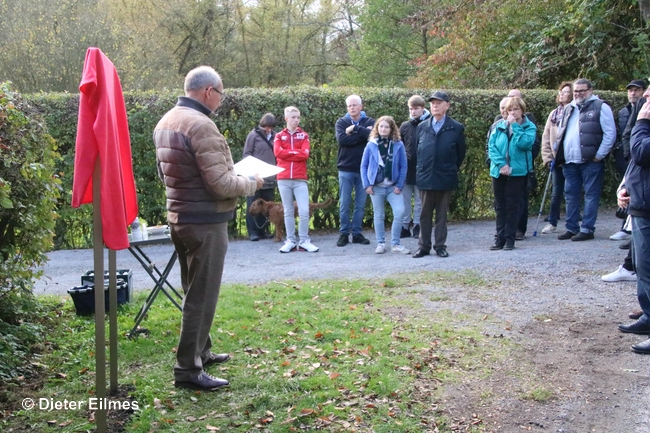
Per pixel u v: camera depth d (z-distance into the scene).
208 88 3.86
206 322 3.98
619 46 14.77
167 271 5.06
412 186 9.39
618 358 4.44
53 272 7.74
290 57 27.33
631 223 4.83
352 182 8.95
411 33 23.77
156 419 3.61
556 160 8.61
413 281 6.55
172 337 4.89
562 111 8.86
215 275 3.93
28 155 4.86
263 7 27.62
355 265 7.45
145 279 7.02
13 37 17.17
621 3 13.99
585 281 6.36
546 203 11.30
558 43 15.74
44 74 17.31
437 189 7.57
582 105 8.33
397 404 3.79
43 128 5.17
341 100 10.20
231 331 5.03
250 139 9.59
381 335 4.90
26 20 17.33
